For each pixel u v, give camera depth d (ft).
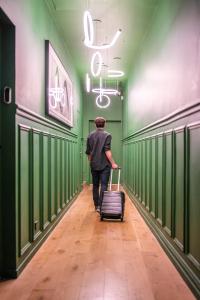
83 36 17.56
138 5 13.51
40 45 11.66
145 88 16.89
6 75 8.30
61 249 10.87
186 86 8.70
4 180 8.34
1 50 8.21
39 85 11.46
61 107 16.08
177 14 9.87
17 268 8.46
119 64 23.63
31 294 7.43
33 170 10.12
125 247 11.17
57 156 14.99
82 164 29.81
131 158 23.43
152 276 8.55
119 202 15.61
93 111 32.22
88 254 10.34
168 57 11.18
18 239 8.64
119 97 32.35
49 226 12.80
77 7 13.76
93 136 16.61
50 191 13.05
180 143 9.16
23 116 9.12
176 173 9.66
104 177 16.35
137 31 16.66
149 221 14.25
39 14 11.46
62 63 16.61
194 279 7.49
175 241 9.37
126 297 7.30
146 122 16.43
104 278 8.38
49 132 13.20
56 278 8.36
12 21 8.07
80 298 7.23
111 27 16.25
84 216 16.70
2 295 7.38
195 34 7.84
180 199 9.07
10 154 8.31
